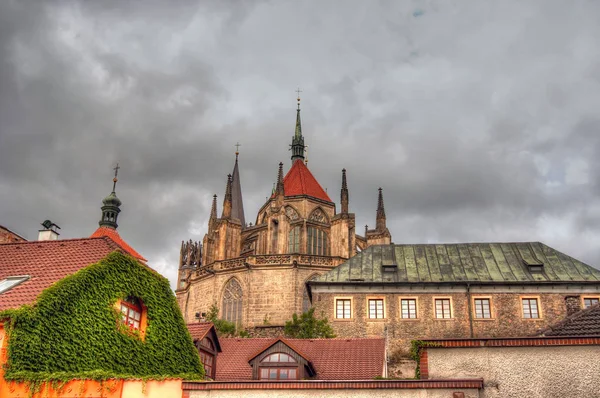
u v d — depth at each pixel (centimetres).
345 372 3141
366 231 7856
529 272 5331
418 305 5206
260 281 6712
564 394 1962
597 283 5081
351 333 5159
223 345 3584
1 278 2798
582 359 1991
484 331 5069
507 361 2036
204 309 7006
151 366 2836
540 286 5150
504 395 1991
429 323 5131
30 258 2998
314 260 6781
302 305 6594
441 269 5456
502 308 5128
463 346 2083
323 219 8475
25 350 2295
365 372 3125
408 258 5638
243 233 8188
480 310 5153
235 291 6825
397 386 2003
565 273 5266
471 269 5428
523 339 2045
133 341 2783
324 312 5262
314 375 3136
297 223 7988
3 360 2241
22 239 4434
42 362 2345
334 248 7394
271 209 7444
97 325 2617
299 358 3066
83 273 2616
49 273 2770
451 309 5172
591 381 1959
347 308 5256
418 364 2138
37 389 2225
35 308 2367
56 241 3172
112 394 2222
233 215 9925
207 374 3219
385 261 5597
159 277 3036
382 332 5131
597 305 2670
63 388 2231
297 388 2069
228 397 2120
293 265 6688
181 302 8262
